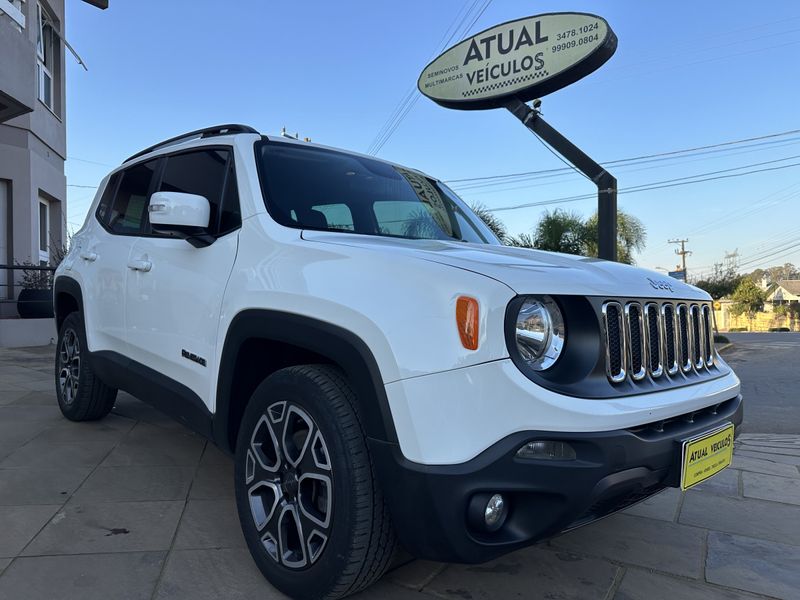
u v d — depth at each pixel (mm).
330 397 2186
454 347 1924
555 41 11594
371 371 2051
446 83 13008
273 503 2402
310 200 2955
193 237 2936
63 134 12656
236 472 2588
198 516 3035
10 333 9641
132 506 3133
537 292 2004
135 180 4027
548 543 2971
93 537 2768
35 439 4234
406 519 1979
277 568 2338
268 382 2451
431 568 2637
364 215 3102
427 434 1927
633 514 3426
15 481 3436
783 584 2627
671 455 2150
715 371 2736
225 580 2439
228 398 2656
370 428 2062
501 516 1991
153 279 3307
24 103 7676
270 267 2510
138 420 4820
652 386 2240
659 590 2541
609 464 1924
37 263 11133
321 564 2156
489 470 1853
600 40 11016
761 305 63156
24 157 10664
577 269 2305
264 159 3037
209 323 2791
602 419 1933
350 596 2371
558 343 2037
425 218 3385
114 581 2395
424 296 2014
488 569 2656
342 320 2154
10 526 2855
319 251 2395
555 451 1902
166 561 2572
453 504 1877
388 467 2006
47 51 12031
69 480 3475
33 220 10875
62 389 4680
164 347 3176
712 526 3264
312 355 2561
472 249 2525
